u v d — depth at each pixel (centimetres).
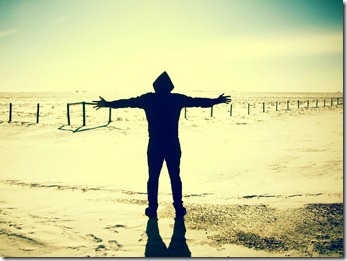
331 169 777
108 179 714
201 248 353
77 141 1359
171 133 432
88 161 952
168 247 355
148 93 437
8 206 505
